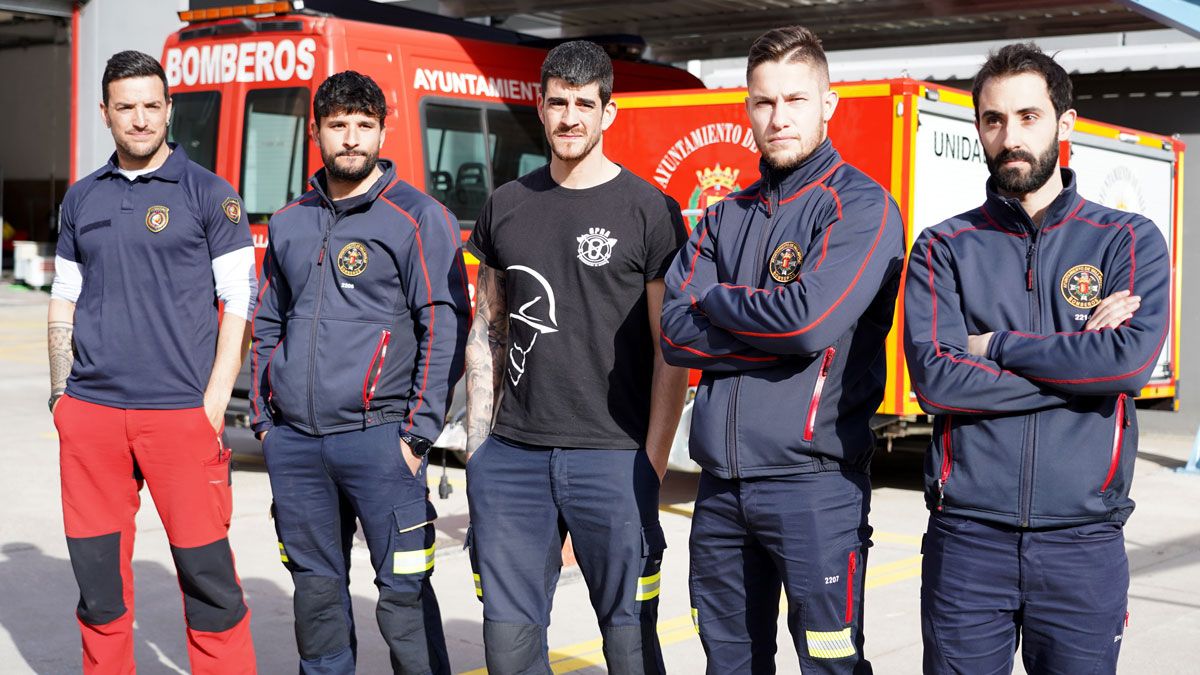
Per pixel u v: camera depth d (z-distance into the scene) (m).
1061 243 2.87
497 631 3.41
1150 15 7.48
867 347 3.12
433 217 3.74
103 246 3.73
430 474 8.54
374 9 8.63
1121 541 2.82
